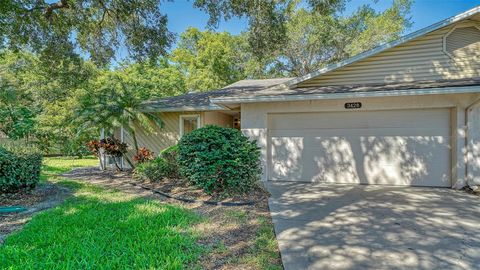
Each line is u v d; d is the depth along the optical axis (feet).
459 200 18.89
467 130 22.54
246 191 20.45
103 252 10.37
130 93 33.19
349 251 10.93
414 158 24.34
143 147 36.42
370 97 23.67
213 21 32.35
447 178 23.58
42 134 50.08
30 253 10.28
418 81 25.04
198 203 18.45
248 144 20.85
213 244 11.57
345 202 18.57
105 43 39.17
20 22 32.63
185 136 21.43
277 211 16.51
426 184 24.07
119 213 15.48
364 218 15.05
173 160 26.37
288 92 25.64
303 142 26.71
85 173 33.83
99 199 19.51
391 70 26.04
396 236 12.44
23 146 22.30
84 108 32.53
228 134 20.59
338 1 30.99
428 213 15.87
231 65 91.04
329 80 27.55
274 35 32.45
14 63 61.21
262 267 9.68
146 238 11.73
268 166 27.20
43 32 35.53
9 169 19.16
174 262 9.51
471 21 24.49
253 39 33.12
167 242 11.32
